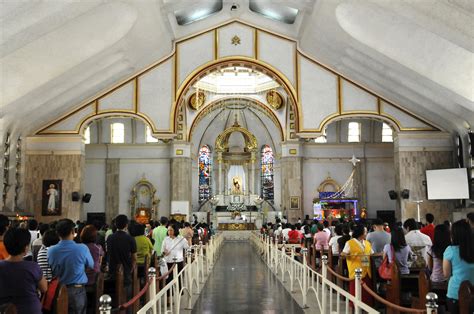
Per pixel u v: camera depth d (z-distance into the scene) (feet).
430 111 68.18
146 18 55.93
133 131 104.88
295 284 44.62
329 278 38.37
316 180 104.37
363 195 104.22
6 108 56.18
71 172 72.23
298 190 100.22
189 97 97.55
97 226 36.04
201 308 34.09
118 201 103.19
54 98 64.23
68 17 44.16
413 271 28.66
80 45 55.42
